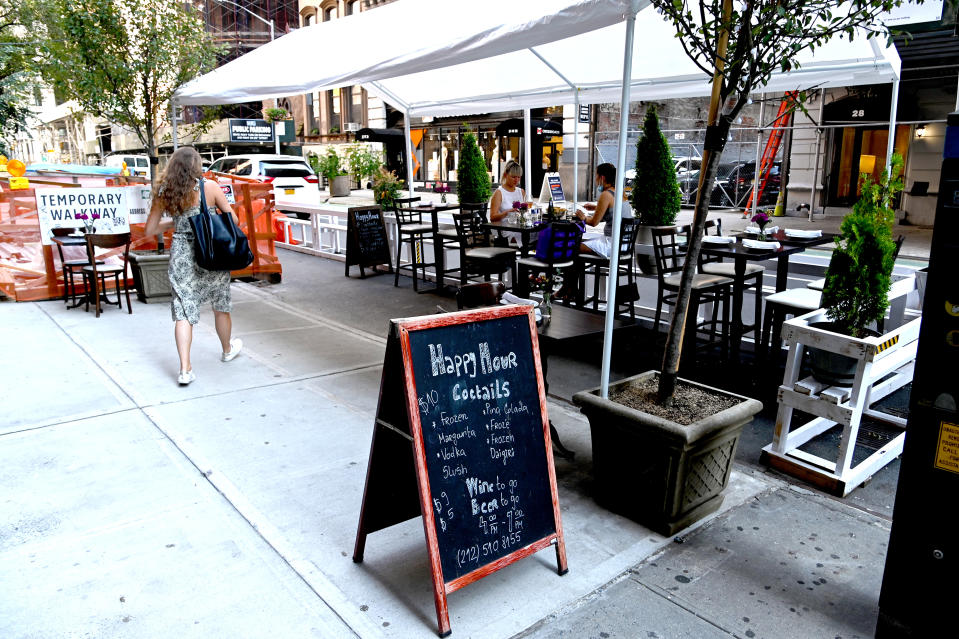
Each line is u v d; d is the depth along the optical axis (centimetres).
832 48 584
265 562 295
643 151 769
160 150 2697
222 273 548
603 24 385
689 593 278
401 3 768
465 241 851
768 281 786
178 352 566
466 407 266
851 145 1662
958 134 208
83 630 250
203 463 388
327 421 452
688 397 357
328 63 664
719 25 309
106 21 929
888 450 390
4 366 559
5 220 789
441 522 253
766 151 1897
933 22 494
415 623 257
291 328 703
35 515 330
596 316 467
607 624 259
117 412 464
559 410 480
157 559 295
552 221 763
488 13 512
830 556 305
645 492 325
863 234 363
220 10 3434
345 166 2819
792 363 379
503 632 253
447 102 1107
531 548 278
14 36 1420
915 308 541
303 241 1286
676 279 600
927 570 233
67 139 4347
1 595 269
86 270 729
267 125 2225
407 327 253
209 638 247
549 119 2166
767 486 372
